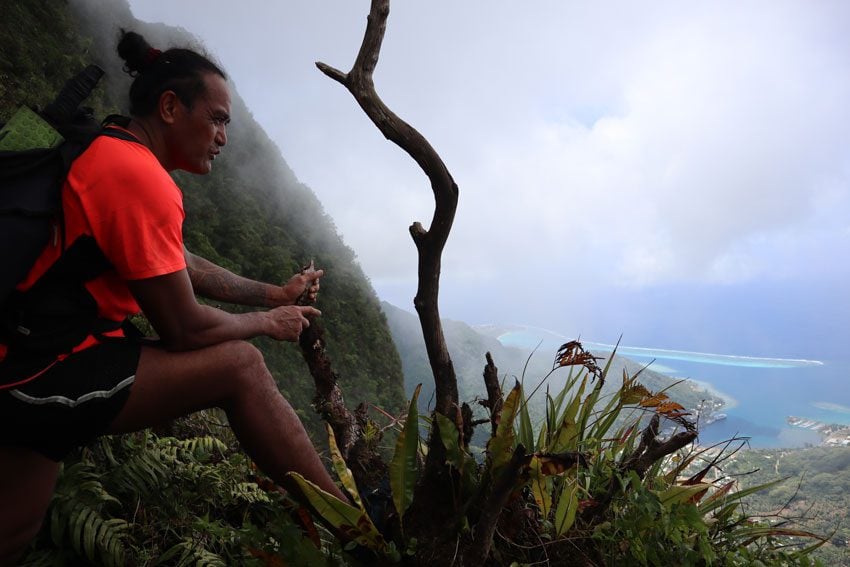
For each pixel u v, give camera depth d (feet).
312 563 4.52
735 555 5.97
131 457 6.02
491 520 4.34
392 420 6.29
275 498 5.48
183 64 4.32
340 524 4.49
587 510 5.61
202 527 5.45
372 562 4.72
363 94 3.85
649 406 6.20
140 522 5.62
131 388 3.85
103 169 3.58
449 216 4.06
